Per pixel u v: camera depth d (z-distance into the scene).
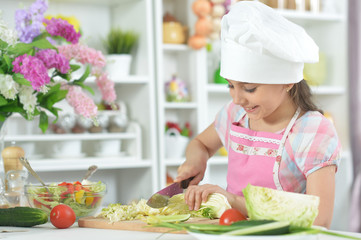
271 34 1.34
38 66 1.55
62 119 3.12
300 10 3.70
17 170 1.62
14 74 1.58
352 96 3.80
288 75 1.39
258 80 1.37
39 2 1.82
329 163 1.42
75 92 1.81
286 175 1.52
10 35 1.62
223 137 1.78
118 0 3.34
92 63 1.89
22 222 1.38
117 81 3.16
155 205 1.40
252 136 1.60
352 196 3.77
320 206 1.37
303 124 1.51
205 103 3.41
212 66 3.60
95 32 3.47
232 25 1.37
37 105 1.75
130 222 1.31
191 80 3.46
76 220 1.53
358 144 3.80
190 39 3.37
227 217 1.10
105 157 3.18
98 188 1.52
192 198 1.37
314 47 1.43
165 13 3.48
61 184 1.56
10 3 3.23
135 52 3.38
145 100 3.29
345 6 3.82
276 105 1.43
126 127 3.33
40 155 3.14
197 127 3.41
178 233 1.21
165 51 3.54
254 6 1.41
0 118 1.65
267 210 1.00
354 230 3.75
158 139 3.27
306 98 1.56
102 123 3.21
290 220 0.98
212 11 3.30
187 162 1.74
